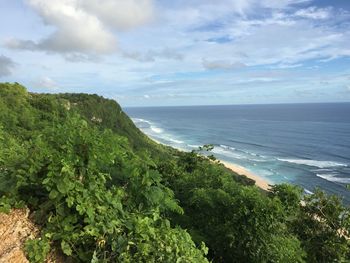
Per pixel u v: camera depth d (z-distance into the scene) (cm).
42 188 472
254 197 608
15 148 677
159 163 925
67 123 480
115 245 395
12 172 492
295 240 670
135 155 549
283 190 771
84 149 454
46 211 448
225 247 617
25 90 5103
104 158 459
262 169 6262
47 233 415
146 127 15225
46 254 400
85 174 445
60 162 432
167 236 414
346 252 750
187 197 751
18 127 1922
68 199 414
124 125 8812
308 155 7675
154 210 472
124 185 522
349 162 6806
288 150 8388
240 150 8475
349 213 784
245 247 588
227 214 621
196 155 1059
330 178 5553
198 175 815
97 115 8244
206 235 642
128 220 429
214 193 660
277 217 604
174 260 390
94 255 385
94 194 434
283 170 6181
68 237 408
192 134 12112
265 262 577
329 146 8788
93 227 407
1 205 452
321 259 759
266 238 585
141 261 383
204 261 418
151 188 496
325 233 774
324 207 793
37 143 474
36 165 459
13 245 401
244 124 15638
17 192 465
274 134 11531
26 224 432
